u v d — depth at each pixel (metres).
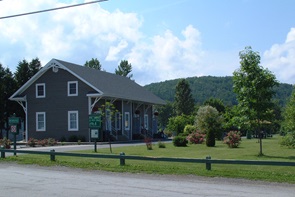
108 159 18.75
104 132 38.22
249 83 21.36
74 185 11.73
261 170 14.65
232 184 12.02
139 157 15.96
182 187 11.44
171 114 103.62
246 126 21.58
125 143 36.59
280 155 21.34
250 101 21.30
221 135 39.09
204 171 14.30
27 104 40.75
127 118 44.81
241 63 21.52
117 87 43.25
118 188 11.22
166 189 11.09
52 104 39.66
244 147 28.58
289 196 10.12
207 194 10.33
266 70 21.41
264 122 21.78
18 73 57.38
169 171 14.53
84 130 38.09
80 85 38.53
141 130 48.59
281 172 14.12
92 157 17.92
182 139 30.09
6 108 53.59
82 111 38.28
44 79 40.16
